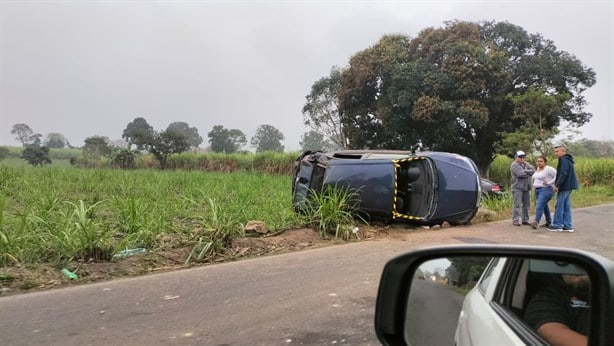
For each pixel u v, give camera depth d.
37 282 6.49
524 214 11.95
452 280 2.73
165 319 5.22
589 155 30.89
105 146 44.88
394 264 2.63
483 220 12.80
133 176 21.73
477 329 2.43
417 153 11.44
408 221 10.91
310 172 11.34
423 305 2.66
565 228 10.98
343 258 8.13
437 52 28.08
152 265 7.49
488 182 16.78
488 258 2.64
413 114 27.11
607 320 1.62
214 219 8.77
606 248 8.99
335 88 38.41
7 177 17.61
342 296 6.03
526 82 27.58
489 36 28.73
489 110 27.50
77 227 7.76
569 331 1.86
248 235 9.43
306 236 9.66
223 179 20.22
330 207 10.05
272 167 35.44
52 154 60.97
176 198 12.34
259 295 6.08
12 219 8.95
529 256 2.23
